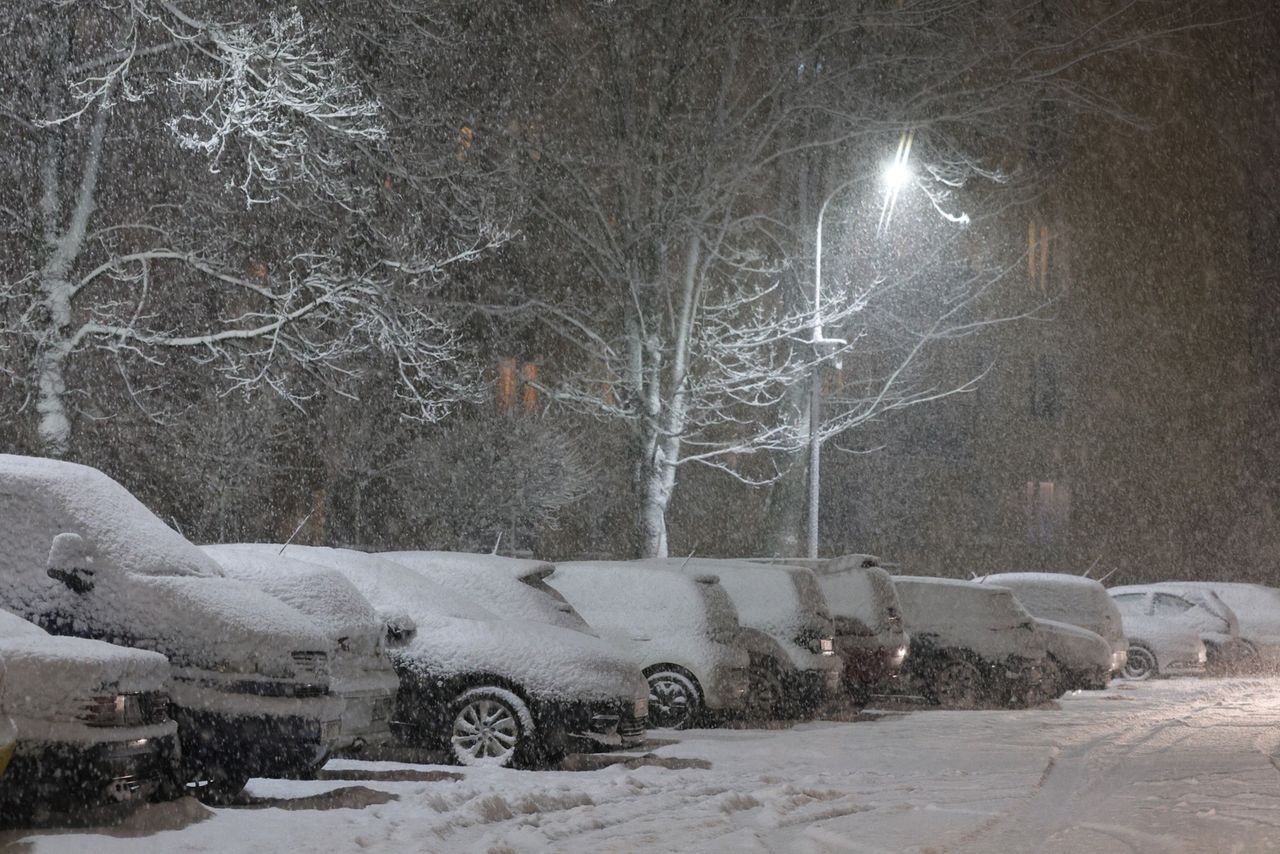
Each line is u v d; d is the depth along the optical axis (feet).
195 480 83.51
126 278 72.38
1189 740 56.59
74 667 28.35
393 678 39.63
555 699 42.37
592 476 99.40
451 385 81.87
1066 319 169.99
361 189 81.41
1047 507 168.66
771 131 101.14
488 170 99.45
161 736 29.53
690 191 98.94
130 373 84.48
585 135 107.14
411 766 41.68
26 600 33.17
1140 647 93.81
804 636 60.75
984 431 161.89
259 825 30.50
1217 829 32.99
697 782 41.50
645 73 101.35
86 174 70.38
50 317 68.74
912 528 153.99
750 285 128.77
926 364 144.25
